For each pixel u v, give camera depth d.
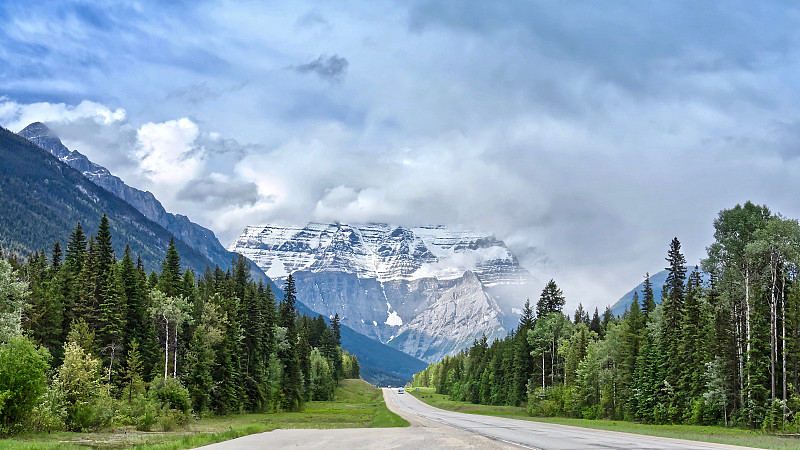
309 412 120.44
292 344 138.75
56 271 100.69
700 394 76.56
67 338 78.88
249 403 112.94
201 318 101.31
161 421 63.50
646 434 46.47
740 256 72.81
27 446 35.19
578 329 125.19
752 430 63.53
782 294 69.38
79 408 56.09
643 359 87.94
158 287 107.19
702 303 80.25
